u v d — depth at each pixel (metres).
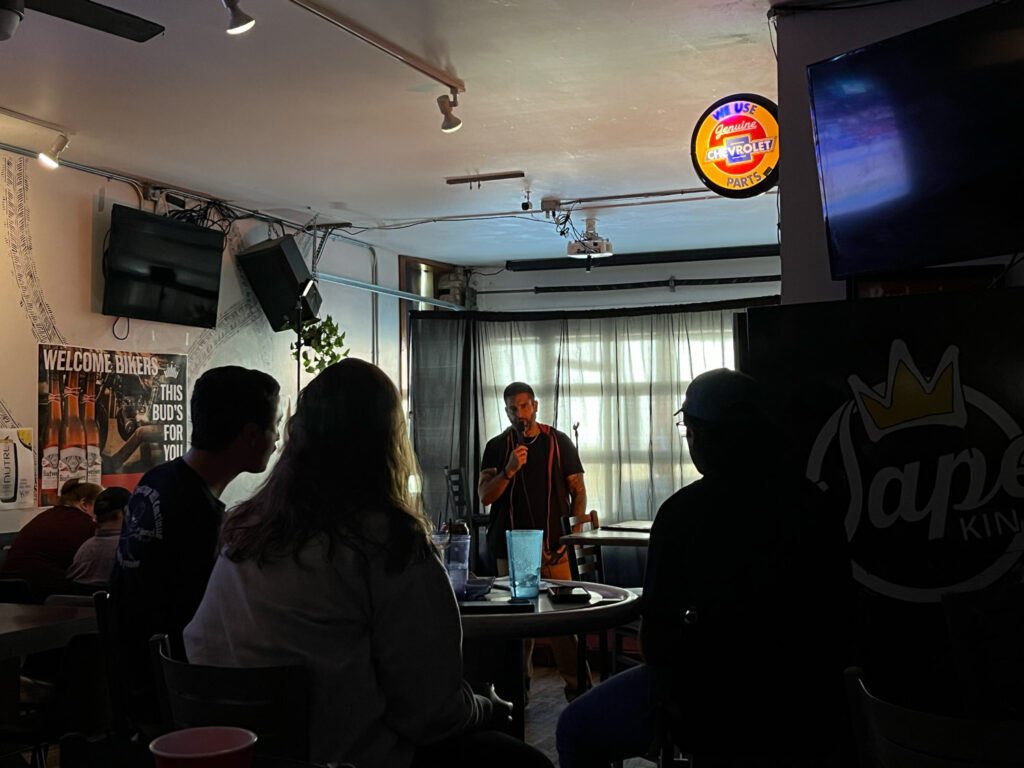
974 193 2.71
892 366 2.73
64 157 5.68
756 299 8.50
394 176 6.26
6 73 4.38
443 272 9.78
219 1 3.64
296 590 1.78
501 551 6.02
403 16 3.82
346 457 1.87
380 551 1.81
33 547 4.83
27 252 5.46
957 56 2.74
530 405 6.09
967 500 2.64
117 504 4.31
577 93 4.75
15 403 5.34
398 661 1.82
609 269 9.41
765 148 4.05
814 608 2.12
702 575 2.18
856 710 1.71
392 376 8.82
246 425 2.48
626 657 4.46
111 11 2.93
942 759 1.52
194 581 2.33
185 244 6.25
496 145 5.62
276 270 6.91
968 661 2.01
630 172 6.27
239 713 1.70
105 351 5.90
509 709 2.29
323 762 1.74
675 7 3.77
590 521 6.21
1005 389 2.64
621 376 8.89
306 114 4.99
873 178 2.93
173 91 4.62
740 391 2.24
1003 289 2.67
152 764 1.22
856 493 2.72
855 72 2.97
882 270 2.91
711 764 2.16
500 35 4.03
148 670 2.31
